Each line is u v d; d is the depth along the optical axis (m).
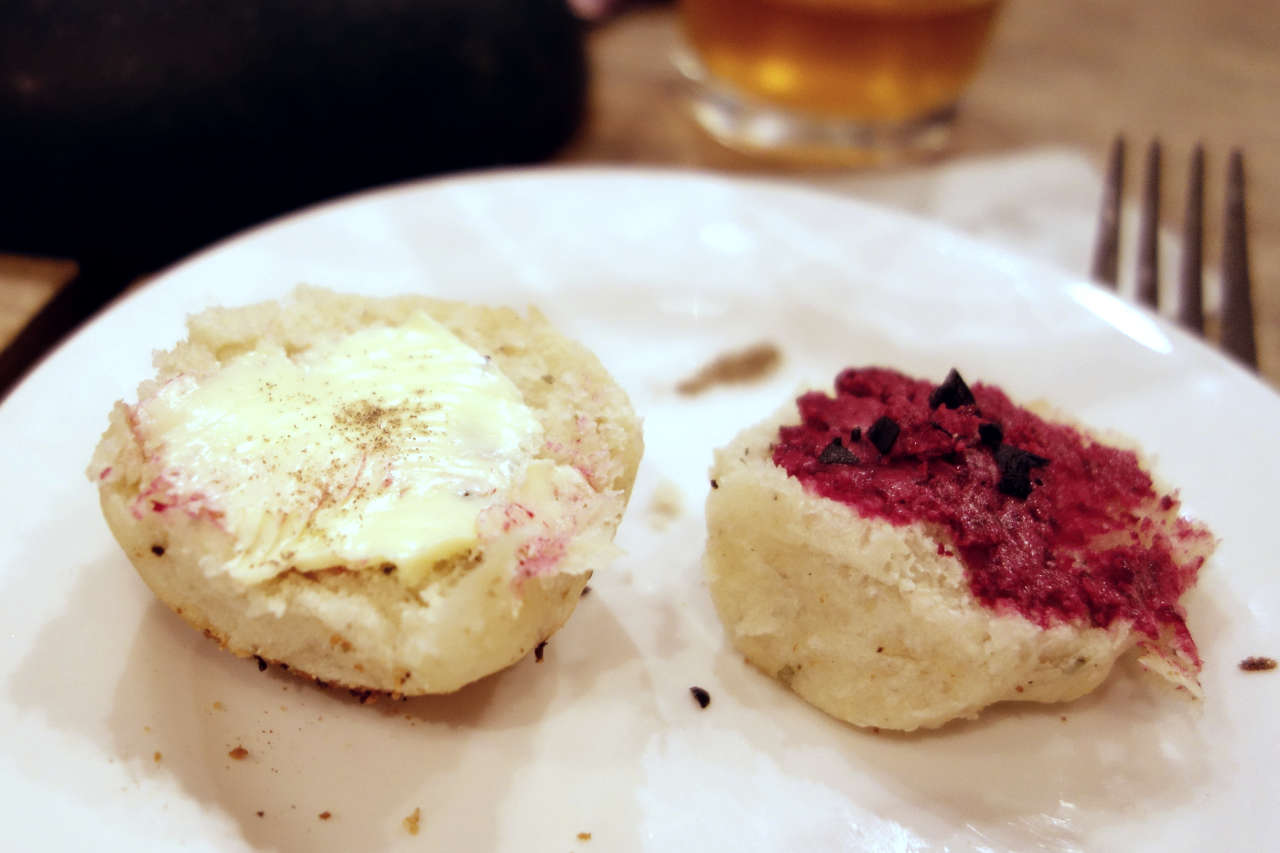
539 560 0.12
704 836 0.12
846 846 0.12
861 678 0.13
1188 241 0.19
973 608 0.12
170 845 0.11
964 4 0.21
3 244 0.18
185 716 0.12
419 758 0.12
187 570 0.12
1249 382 0.16
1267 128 0.25
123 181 0.18
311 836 0.11
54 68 0.17
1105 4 0.30
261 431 0.12
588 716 0.13
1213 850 0.12
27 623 0.12
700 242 0.18
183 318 0.15
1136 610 0.13
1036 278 0.18
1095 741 0.13
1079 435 0.14
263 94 0.18
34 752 0.11
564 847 0.12
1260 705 0.13
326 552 0.12
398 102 0.19
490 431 0.13
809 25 0.21
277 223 0.17
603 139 0.23
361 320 0.14
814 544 0.13
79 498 0.13
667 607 0.14
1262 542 0.14
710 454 0.16
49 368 0.14
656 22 0.27
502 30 0.20
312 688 0.13
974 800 0.12
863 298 0.17
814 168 0.22
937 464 0.13
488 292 0.17
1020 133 0.24
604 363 0.17
